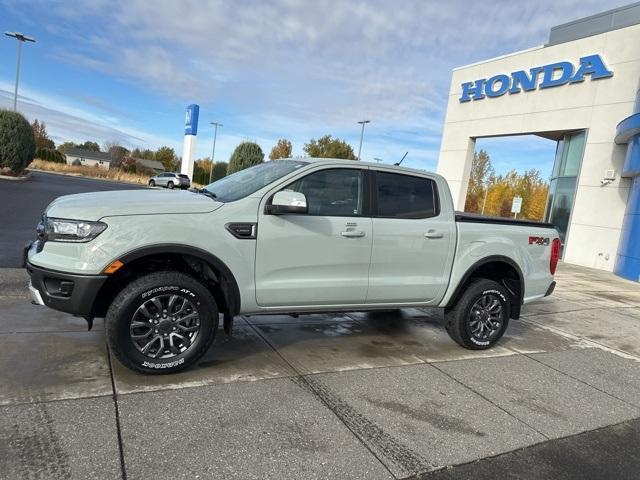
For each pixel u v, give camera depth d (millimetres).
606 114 16453
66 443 2859
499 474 3041
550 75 18031
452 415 3787
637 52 15703
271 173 4605
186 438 3051
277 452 3008
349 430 3375
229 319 4238
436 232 5016
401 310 7035
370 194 4738
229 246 4004
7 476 2521
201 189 5000
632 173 14578
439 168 22891
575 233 17344
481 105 20812
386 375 4461
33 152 25188
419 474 2945
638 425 3967
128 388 3635
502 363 5176
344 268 4566
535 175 54594
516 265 5539
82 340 4445
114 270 3625
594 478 3104
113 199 3943
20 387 3467
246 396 3715
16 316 4934
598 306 9125
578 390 4617
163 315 3852
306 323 5887
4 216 11805
